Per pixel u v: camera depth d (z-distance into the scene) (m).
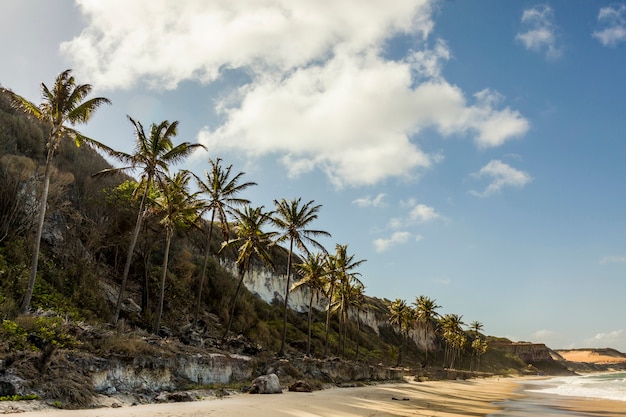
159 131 30.30
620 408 28.59
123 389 18.17
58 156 40.59
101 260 39.34
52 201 33.09
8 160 31.31
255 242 41.81
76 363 16.98
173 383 21.39
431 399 31.05
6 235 28.36
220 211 38.22
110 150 28.06
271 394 24.38
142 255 41.97
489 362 160.88
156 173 30.23
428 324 100.69
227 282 53.91
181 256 48.41
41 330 17.77
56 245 33.50
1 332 16.61
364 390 34.75
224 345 34.66
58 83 25.17
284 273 78.69
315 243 44.56
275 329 57.00
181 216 34.78
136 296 38.56
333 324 82.88
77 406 14.89
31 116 42.53
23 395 14.05
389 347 96.88
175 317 40.28
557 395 42.38
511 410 26.12
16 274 26.09
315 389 31.66
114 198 39.59
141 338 23.42
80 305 29.36
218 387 23.86
